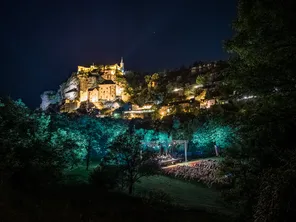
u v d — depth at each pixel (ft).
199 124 227.61
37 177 65.67
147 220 57.36
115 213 55.98
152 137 228.84
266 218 22.48
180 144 239.09
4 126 70.13
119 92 503.61
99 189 85.20
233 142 65.21
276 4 32.01
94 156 212.43
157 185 133.49
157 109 385.09
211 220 66.03
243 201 53.98
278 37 32.55
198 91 387.34
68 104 480.23
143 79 591.37
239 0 38.86
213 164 155.94
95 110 427.74
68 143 127.95
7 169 59.11
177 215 67.10
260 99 40.34
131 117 389.60
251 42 36.78
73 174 136.98
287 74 33.94
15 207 43.47
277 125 37.01
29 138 78.18
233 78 41.09
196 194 120.78
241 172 54.90
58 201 55.21
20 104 84.23
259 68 36.37
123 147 109.50
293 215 21.65
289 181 22.30
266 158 46.01
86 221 47.34
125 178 110.42
